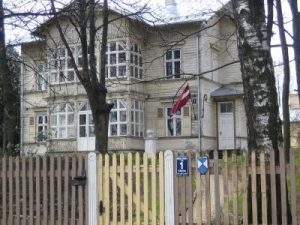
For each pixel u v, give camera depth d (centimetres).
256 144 988
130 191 995
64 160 1061
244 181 905
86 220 1027
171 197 959
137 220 983
